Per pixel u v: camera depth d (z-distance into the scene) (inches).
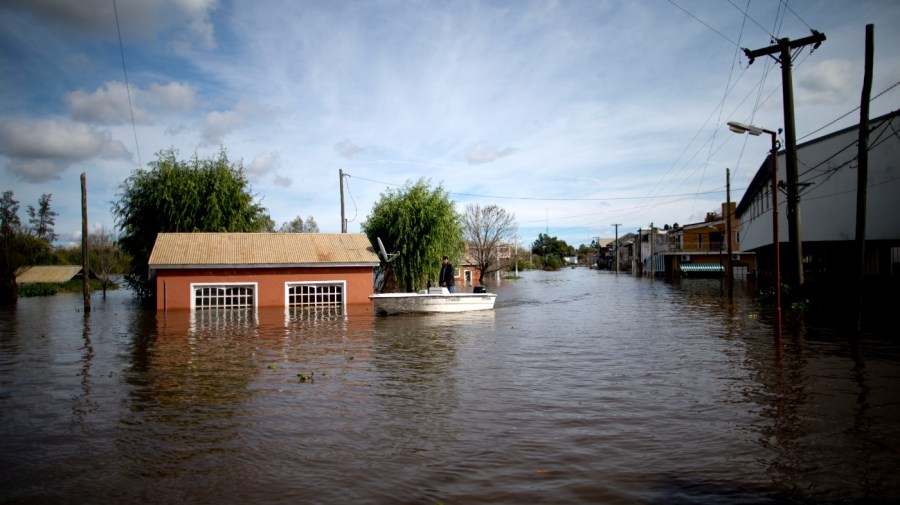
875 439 247.1
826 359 435.2
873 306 837.8
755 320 721.6
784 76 748.0
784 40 737.6
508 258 2886.3
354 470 217.9
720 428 265.6
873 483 200.4
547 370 408.8
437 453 235.6
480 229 2476.6
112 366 442.9
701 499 188.7
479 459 227.9
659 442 246.8
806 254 1222.3
